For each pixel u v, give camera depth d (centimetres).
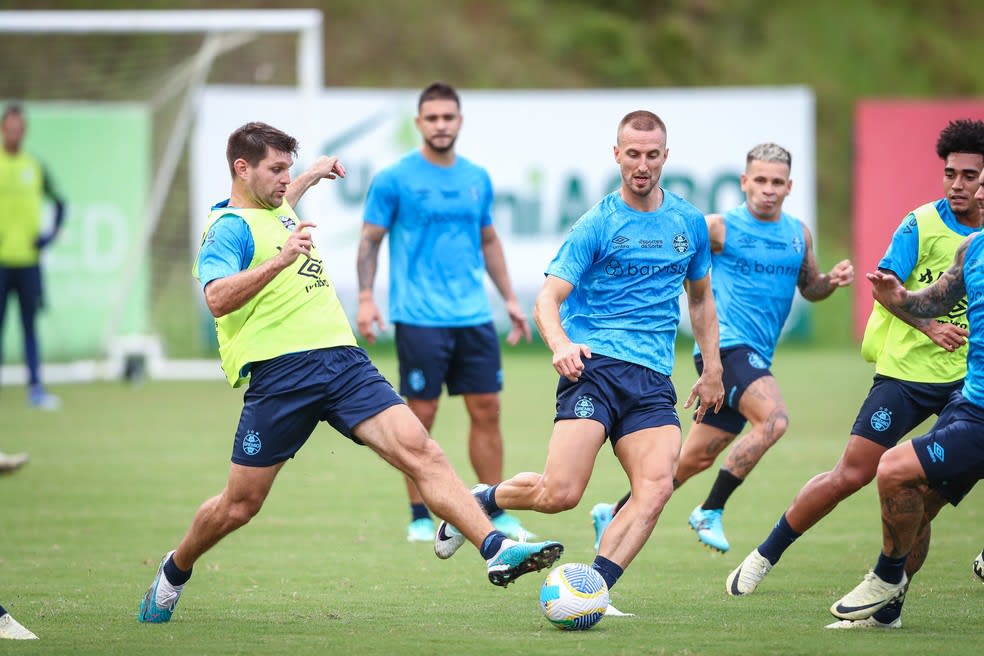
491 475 3059
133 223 6794
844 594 2188
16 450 4234
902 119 7712
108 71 7006
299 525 2980
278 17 6222
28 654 1705
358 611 2045
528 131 7300
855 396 5525
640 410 2009
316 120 6769
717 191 7431
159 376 6819
